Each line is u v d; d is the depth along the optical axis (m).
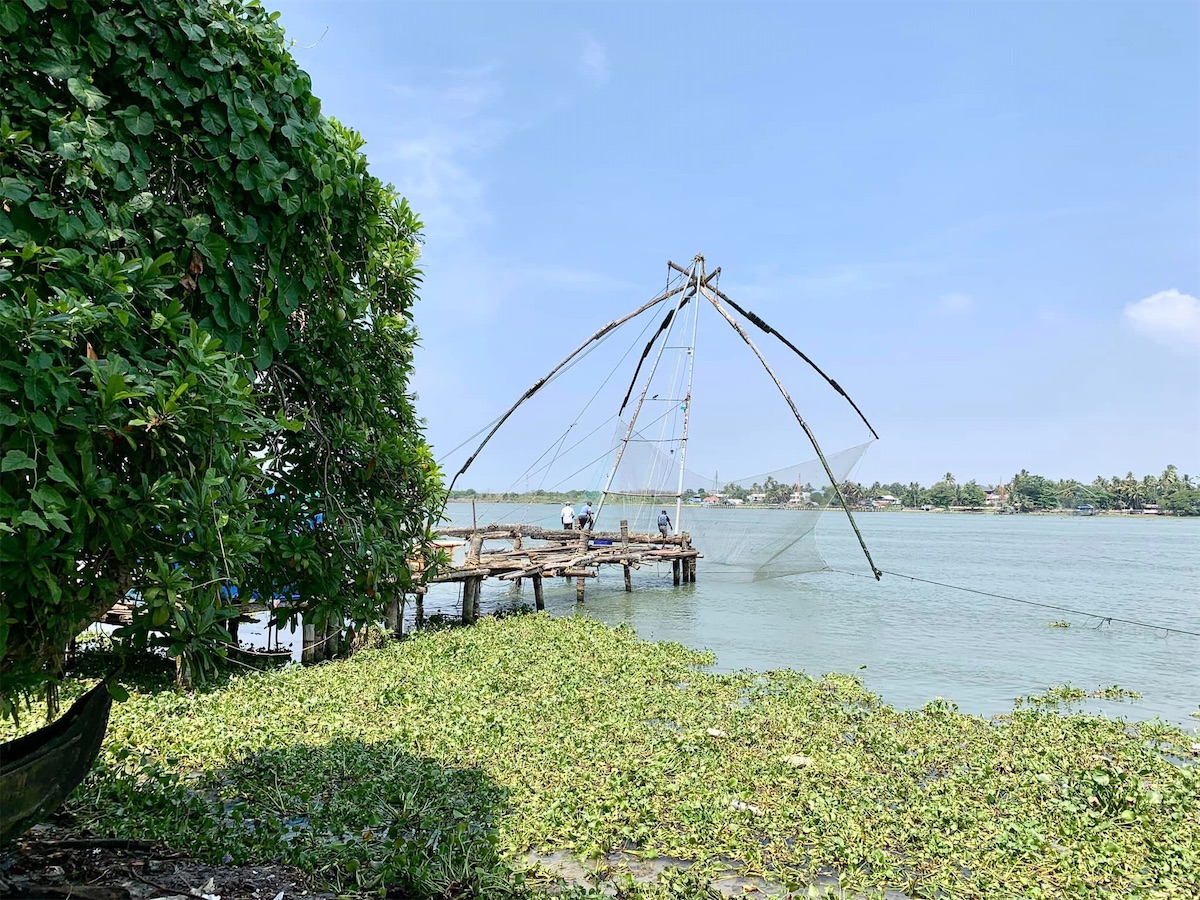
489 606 24.33
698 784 7.84
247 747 8.20
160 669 10.94
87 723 4.82
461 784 7.57
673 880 5.89
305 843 5.88
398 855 5.71
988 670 15.37
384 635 15.30
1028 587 31.84
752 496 26.20
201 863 5.48
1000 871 6.22
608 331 20.83
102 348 3.64
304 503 5.33
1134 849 6.53
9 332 3.15
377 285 6.04
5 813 4.43
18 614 3.53
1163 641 18.66
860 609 23.70
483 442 20.22
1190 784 8.17
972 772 8.72
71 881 4.98
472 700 10.81
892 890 6.02
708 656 15.11
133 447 3.60
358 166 5.44
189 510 3.84
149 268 3.86
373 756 8.06
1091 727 10.84
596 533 30.56
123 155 3.89
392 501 5.79
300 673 12.31
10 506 3.19
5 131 3.47
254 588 5.12
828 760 8.88
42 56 3.65
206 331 4.35
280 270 4.80
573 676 12.61
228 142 4.39
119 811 6.05
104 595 3.90
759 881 6.10
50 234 3.66
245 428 4.11
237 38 4.48
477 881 5.53
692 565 30.59
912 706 12.35
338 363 5.51
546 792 7.46
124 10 4.04
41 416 3.26
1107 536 94.44
